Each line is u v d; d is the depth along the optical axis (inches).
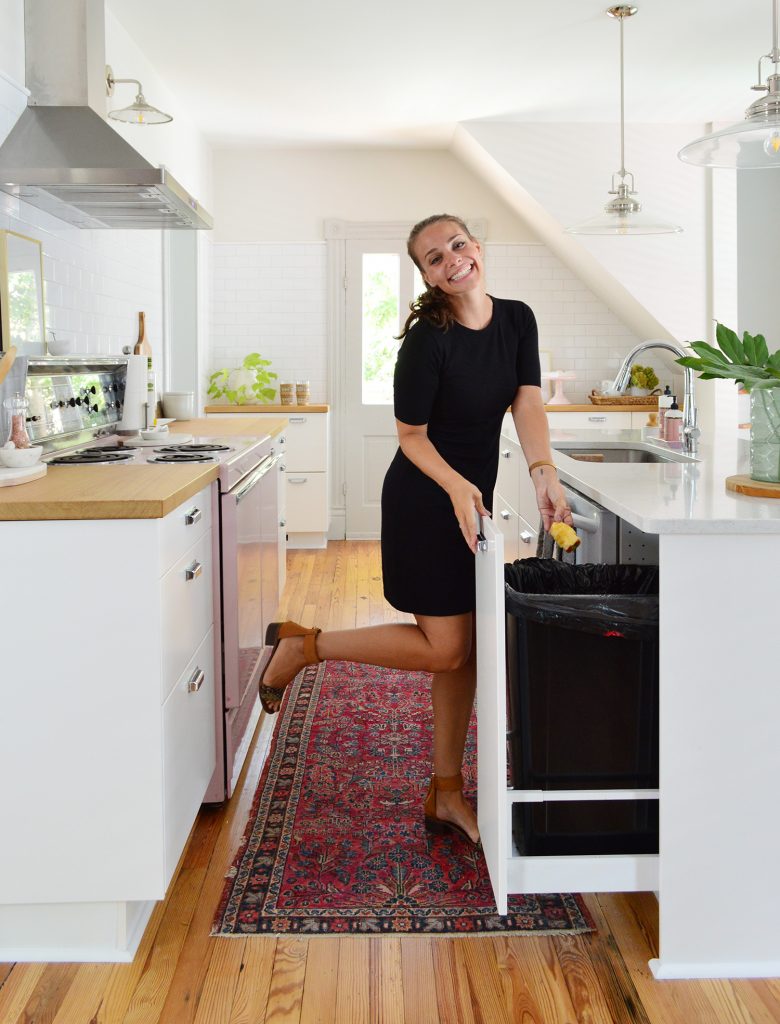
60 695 70.2
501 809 69.3
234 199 252.1
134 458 106.0
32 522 69.2
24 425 88.0
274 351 256.2
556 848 80.3
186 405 172.2
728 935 70.4
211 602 95.3
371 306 255.6
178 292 229.5
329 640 91.9
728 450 123.9
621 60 159.3
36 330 115.7
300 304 254.8
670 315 222.2
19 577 69.6
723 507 72.7
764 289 235.1
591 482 89.7
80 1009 66.1
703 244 221.3
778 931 70.5
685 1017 65.1
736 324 220.7
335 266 253.8
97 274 147.3
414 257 83.4
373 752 113.0
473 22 158.9
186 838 80.2
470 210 252.2
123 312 163.2
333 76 187.9
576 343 254.7
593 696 78.2
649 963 70.8
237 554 98.7
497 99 202.4
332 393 257.8
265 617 134.9
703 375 80.0
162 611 71.0
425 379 82.2
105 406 132.2
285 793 101.7
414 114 214.5
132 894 71.4
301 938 74.9
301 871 85.0
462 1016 65.1
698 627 68.6
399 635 89.1
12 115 110.3
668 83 191.5
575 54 174.7
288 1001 66.9
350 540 262.5
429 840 91.1
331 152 251.1
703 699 69.1
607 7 152.3
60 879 71.2
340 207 252.4
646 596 76.1
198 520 87.9
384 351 257.1
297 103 206.5
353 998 67.2
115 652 70.1
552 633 77.3
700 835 69.9
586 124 219.6
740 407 220.1
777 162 99.0
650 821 79.9
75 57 114.6
